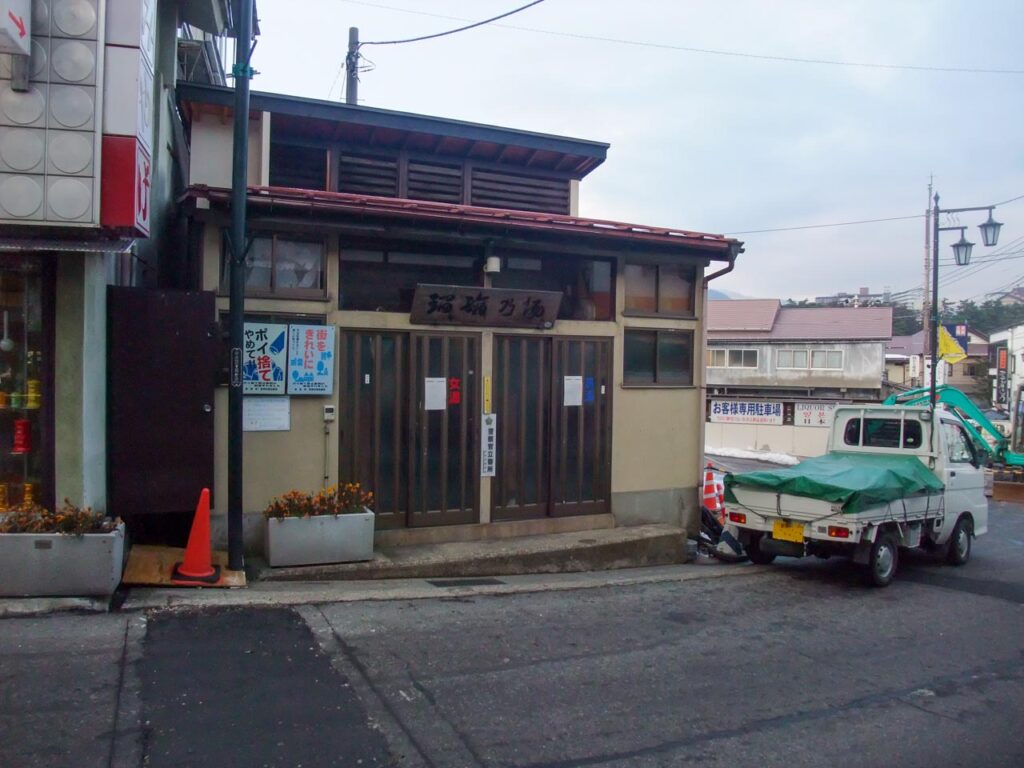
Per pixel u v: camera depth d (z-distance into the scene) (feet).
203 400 24.57
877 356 143.43
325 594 23.09
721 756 14.76
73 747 13.32
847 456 37.09
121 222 19.80
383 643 19.57
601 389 34.42
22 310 21.16
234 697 15.69
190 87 32.24
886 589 30.35
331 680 16.92
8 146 18.98
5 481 21.16
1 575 19.40
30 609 19.20
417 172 37.70
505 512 32.19
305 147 35.78
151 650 17.72
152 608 20.44
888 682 19.47
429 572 27.66
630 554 32.58
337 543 26.32
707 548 36.24
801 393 148.46
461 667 18.37
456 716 15.69
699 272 36.96
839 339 145.89
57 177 19.25
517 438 32.42
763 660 20.54
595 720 15.98
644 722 16.07
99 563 19.90
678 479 36.60
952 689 19.20
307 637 19.42
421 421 30.22
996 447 73.31
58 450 21.20
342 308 29.01
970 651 22.54
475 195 38.81
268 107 33.22
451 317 30.22
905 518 31.71
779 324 155.43
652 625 23.15
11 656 16.74
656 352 36.04
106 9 19.66
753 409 108.58
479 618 22.41
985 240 67.62
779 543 31.27
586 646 20.65
